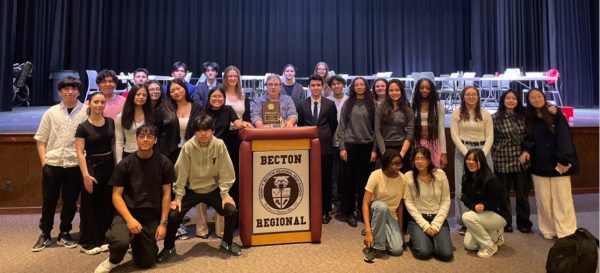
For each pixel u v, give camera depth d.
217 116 3.24
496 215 2.78
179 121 3.16
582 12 10.41
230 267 2.54
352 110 3.51
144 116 2.97
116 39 10.27
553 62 10.31
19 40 8.80
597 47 10.45
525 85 8.40
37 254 2.76
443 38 11.96
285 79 4.20
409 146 3.30
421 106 3.36
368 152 3.51
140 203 2.59
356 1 11.58
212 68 4.05
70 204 2.95
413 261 2.64
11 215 3.70
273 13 11.20
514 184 3.36
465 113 3.32
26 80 8.61
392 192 2.91
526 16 11.12
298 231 2.98
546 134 3.15
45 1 8.98
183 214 2.77
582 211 3.83
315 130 3.00
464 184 2.94
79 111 2.98
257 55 11.16
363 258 2.69
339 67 11.55
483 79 7.16
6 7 7.18
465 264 2.60
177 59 10.66
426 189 2.88
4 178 3.73
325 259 2.68
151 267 2.54
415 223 2.83
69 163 2.90
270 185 2.95
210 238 3.12
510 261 2.64
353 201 3.52
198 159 2.77
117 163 2.81
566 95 10.26
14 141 3.73
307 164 3.01
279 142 2.97
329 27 11.48
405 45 11.80
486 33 11.46
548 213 3.12
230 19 10.91
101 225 2.86
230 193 3.37
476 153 2.87
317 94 3.61
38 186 3.80
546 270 2.34
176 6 10.63
